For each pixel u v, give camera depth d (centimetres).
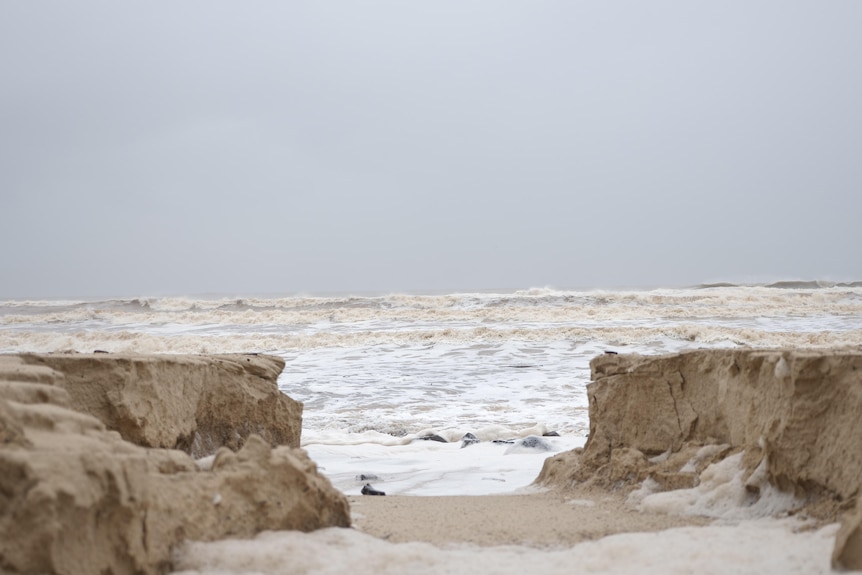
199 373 718
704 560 413
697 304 3341
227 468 464
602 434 743
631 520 557
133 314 3412
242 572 397
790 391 533
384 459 1008
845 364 514
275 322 3108
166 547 399
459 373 1894
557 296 3609
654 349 2189
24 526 330
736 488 571
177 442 683
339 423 1322
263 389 805
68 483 344
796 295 3584
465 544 482
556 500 658
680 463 655
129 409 610
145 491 388
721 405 658
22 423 392
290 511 468
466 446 1108
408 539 495
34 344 2456
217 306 3959
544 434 1180
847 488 485
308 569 404
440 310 3147
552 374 1852
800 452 522
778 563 401
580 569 412
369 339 2412
